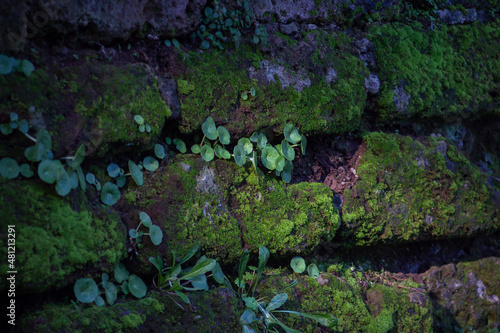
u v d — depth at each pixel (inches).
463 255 152.2
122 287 84.4
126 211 88.8
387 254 136.5
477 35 156.6
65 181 76.9
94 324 75.7
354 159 128.0
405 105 133.8
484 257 153.9
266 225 104.4
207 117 100.6
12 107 72.7
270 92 108.4
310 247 110.7
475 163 164.4
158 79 93.8
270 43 111.3
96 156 84.6
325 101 116.4
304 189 112.9
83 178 81.0
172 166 95.7
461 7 155.3
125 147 88.4
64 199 77.9
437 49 144.2
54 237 74.9
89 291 78.5
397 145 128.1
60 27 81.4
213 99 101.0
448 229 134.0
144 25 94.0
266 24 112.8
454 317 138.7
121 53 91.7
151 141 91.3
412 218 128.0
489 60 157.6
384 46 133.0
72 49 85.0
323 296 109.0
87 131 81.4
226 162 103.1
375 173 123.9
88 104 81.5
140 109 88.5
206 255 96.0
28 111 74.1
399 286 129.5
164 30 97.0
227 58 103.7
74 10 81.6
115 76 85.7
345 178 123.5
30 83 74.7
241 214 102.7
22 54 76.9
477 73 153.9
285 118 111.2
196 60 99.6
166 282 89.2
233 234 99.0
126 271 86.5
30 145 74.7
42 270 72.6
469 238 152.9
